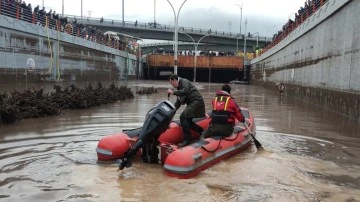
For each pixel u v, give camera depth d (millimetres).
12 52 25641
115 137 7422
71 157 7504
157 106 6996
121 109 16359
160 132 6949
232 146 7840
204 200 5348
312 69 22875
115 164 7066
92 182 6023
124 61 60906
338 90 16703
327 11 19125
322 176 6605
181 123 7996
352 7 15109
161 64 69500
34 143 8688
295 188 5934
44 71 31156
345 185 6125
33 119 12484
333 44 18031
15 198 5266
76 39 38938
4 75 24609
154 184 5988
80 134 9938
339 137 10406
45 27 31172
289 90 31344
